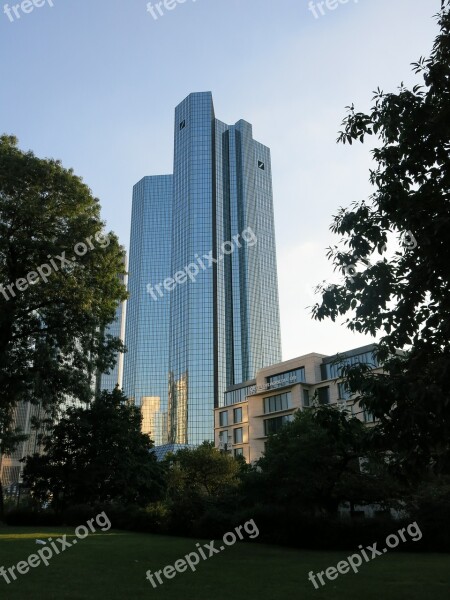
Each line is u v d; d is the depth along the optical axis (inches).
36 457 1760.6
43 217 1242.0
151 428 5787.4
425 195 384.8
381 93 448.5
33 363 1261.1
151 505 1417.3
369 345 2404.0
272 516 1067.3
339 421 424.5
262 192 6254.9
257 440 2861.7
